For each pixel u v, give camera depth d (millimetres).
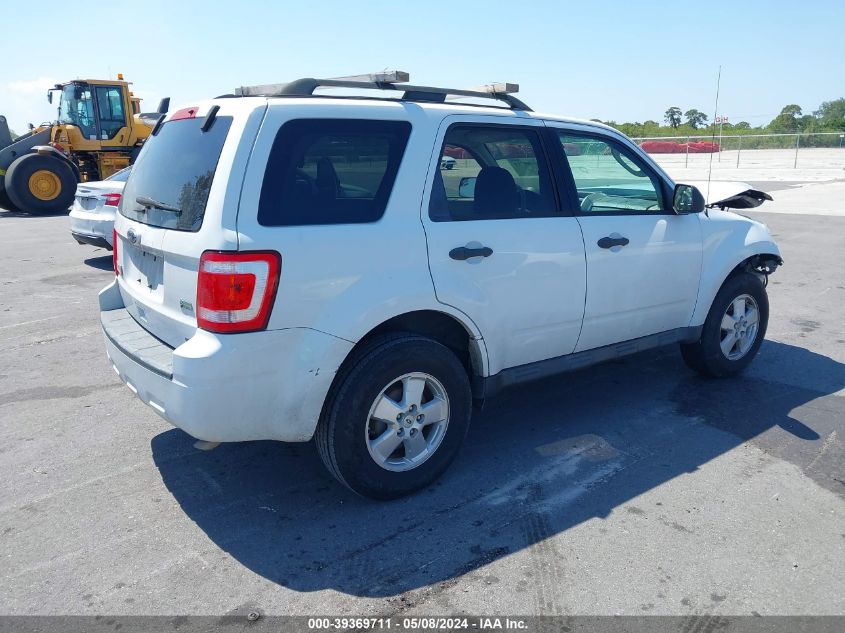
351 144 3428
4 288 8664
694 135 36188
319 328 3271
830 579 3061
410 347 3551
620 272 4469
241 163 3146
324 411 3455
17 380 5551
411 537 3395
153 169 3795
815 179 25641
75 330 6926
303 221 3252
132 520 3557
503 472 4035
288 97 3391
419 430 3725
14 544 3350
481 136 3938
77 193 10109
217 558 3238
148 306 3633
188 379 3084
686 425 4645
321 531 3451
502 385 4082
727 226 5176
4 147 18422
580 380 5508
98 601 2945
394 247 3471
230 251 3049
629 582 3041
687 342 5129
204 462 4180
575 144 4414
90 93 17781
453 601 2930
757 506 3646
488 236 3814
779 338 6590
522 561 3195
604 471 4035
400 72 3736
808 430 4562
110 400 5137
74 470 4074
